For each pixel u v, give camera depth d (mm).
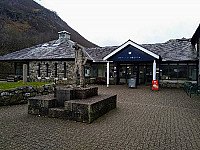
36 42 32594
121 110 6727
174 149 3402
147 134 4188
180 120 5414
